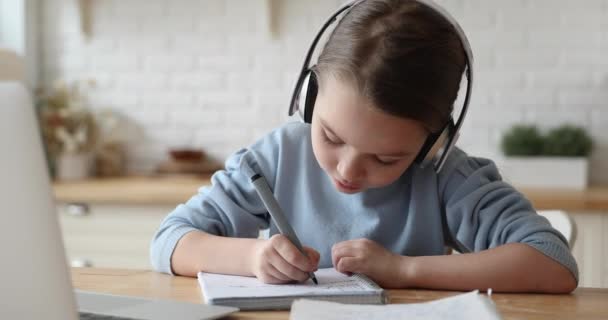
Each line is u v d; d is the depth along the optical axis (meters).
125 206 2.77
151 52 3.34
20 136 0.60
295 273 1.02
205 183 2.99
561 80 3.01
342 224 1.38
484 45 3.05
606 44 2.98
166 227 1.28
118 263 2.78
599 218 2.47
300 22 3.22
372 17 1.07
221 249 1.15
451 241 1.39
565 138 2.85
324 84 1.07
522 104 3.04
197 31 3.30
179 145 3.34
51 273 0.62
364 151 1.04
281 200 1.42
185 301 0.98
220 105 3.30
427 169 1.36
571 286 1.10
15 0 3.28
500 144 3.00
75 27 3.38
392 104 1.00
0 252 0.61
